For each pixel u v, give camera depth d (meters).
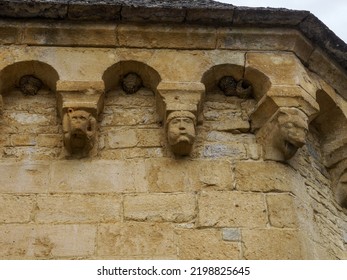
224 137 4.80
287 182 4.61
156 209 4.37
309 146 5.23
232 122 4.87
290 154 4.69
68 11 4.87
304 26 5.05
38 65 4.82
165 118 4.68
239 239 4.29
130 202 4.39
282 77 4.86
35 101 4.88
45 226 4.25
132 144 4.68
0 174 4.46
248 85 4.99
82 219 4.30
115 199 4.40
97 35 4.92
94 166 4.55
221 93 5.02
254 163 4.66
